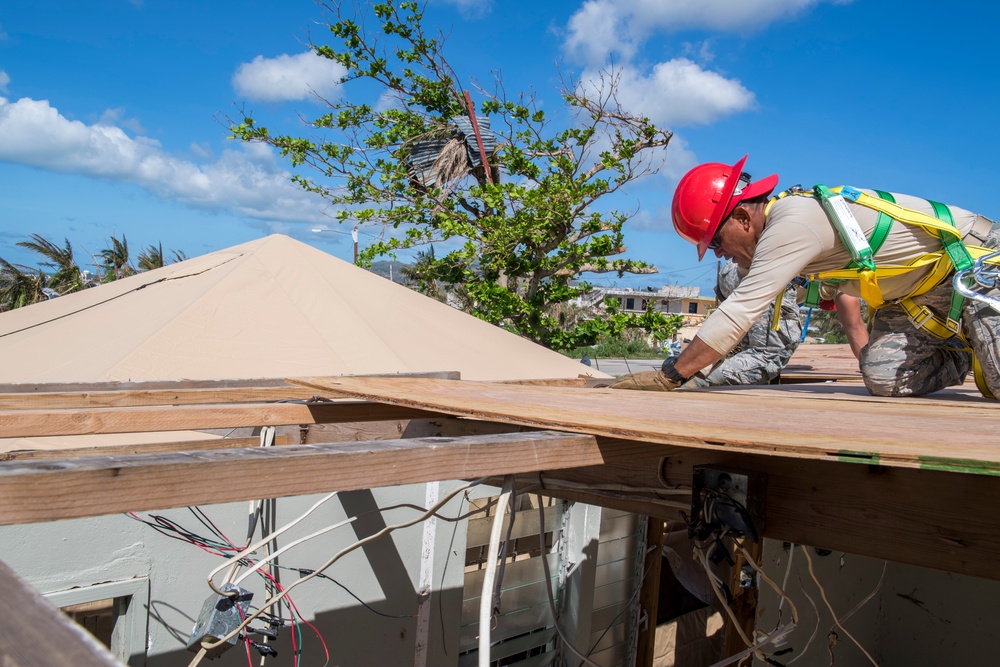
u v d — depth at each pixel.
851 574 7.11
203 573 3.98
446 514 5.10
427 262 12.77
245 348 6.05
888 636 7.38
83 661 0.60
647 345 29.44
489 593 1.51
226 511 4.10
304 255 7.86
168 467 1.13
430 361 6.86
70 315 6.79
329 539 4.53
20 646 0.62
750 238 2.81
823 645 6.84
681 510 2.03
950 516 1.62
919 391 2.90
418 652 4.98
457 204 12.91
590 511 6.12
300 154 12.04
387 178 12.50
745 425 1.76
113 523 3.67
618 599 6.66
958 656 6.68
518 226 11.26
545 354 8.18
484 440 1.55
